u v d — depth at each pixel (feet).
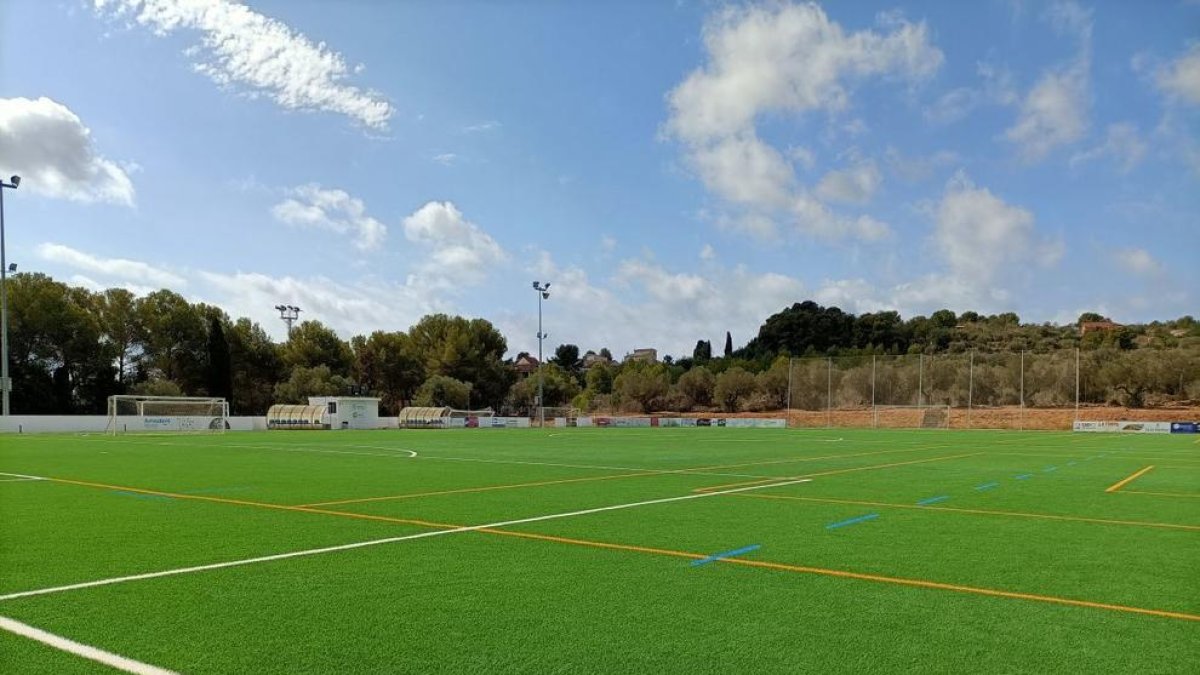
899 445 111.75
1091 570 24.49
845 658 16.03
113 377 232.73
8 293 207.00
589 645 16.81
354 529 32.27
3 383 154.30
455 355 298.76
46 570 24.17
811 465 70.18
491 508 39.14
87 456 80.89
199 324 253.03
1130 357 221.05
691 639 17.24
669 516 36.32
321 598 20.72
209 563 25.29
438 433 165.99
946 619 18.90
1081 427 190.39
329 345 292.61
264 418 189.57
